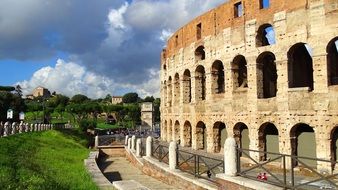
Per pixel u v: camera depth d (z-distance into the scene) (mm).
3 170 22406
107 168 44562
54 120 146000
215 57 49062
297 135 39469
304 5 37656
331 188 24875
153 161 34844
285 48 39250
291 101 38500
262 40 43594
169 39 65625
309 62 48000
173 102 62375
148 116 151625
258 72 42844
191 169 30531
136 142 46719
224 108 47219
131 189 22453
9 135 44812
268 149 42594
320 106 36094
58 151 44250
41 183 21734
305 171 35281
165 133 70062
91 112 162625
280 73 39750
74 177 27094
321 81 36125
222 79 53219
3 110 105438
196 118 53469
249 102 43281
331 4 35594
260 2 42875
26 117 134375
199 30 54062
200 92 54188
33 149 39219
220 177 22141
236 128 45812
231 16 46281
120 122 162625
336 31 35094
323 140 35656
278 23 40125
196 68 53969
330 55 40281
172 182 29250
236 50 45250
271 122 40688
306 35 37312
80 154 46281
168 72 66312
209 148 50000
